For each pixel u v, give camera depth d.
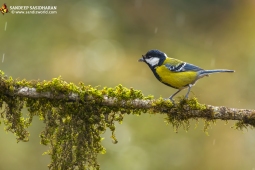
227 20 25.69
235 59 21.31
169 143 14.94
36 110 6.38
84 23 19.95
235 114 6.49
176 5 25.83
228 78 18.80
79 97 6.30
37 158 12.93
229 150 14.84
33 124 13.10
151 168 14.03
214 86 18.36
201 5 26.41
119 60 19.44
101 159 13.56
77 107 6.35
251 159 14.70
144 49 22.34
